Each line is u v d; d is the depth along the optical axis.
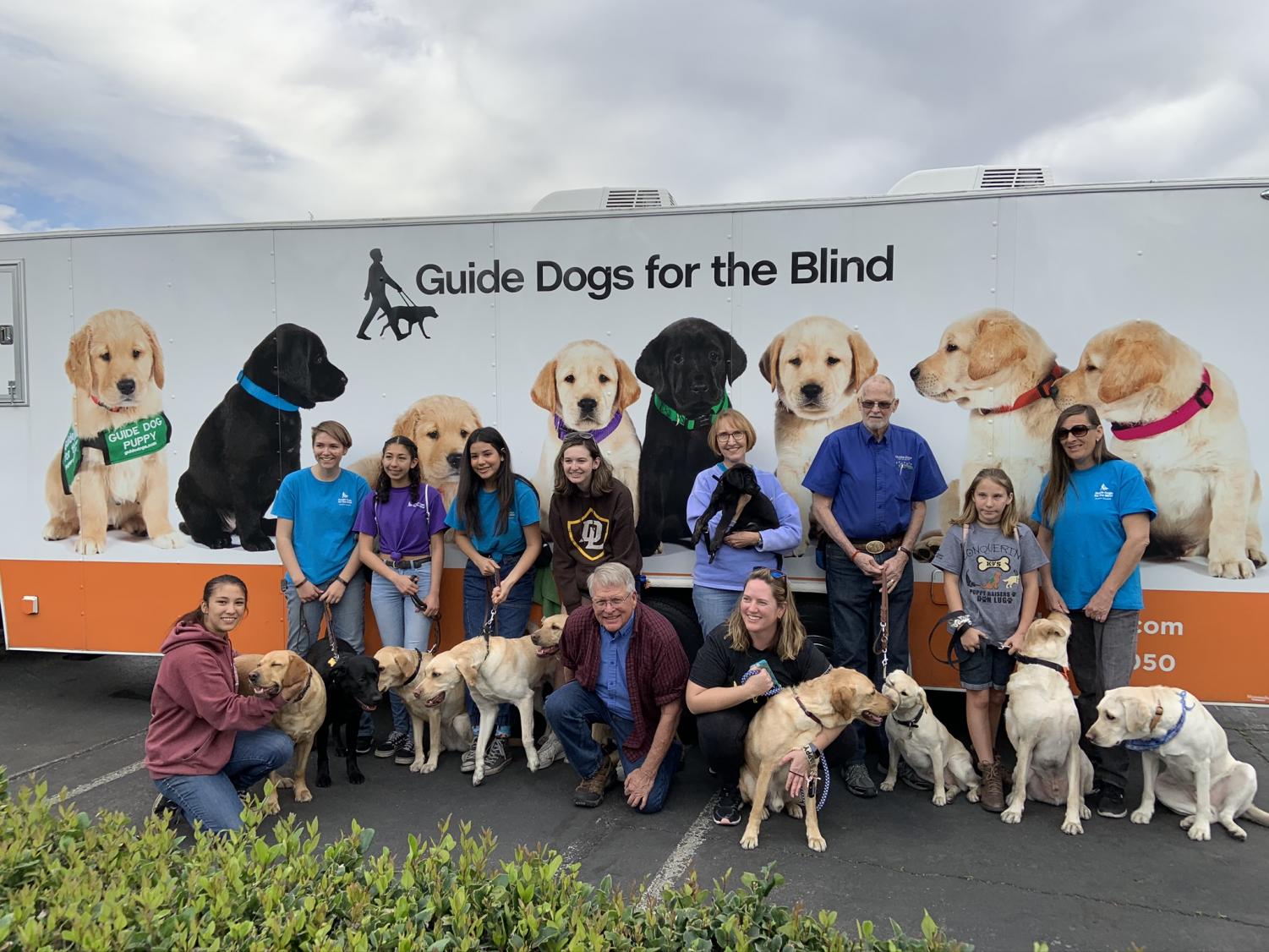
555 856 2.34
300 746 3.92
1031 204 4.07
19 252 5.02
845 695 3.35
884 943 2.05
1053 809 3.83
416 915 2.02
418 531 4.45
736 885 3.16
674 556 4.47
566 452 4.05
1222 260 3.93
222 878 2.12
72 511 5.08
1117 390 4.04
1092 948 2.77
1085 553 3.76
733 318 4.37
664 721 3.75
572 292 4.52
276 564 4.87
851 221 4.23
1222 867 3.29
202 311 4.87
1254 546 3.94
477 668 3.96
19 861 2.26
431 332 4.68
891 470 3.95
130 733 5.03
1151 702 3.46
